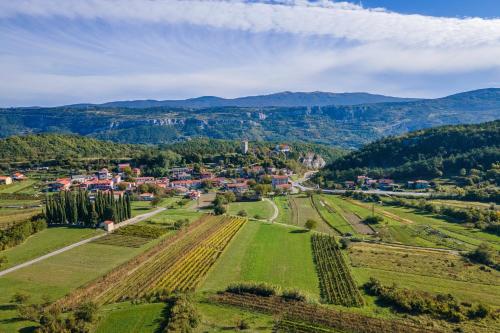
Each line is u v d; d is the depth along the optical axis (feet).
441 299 280.10
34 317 252.21
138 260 372.99
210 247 418.31
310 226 497.05
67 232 469.57
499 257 379.14
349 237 460.14
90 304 256.32
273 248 419.54
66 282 322.55
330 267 356.79
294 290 288.51
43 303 278.05
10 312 264.31
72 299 288.51
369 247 422.00
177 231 478.18
